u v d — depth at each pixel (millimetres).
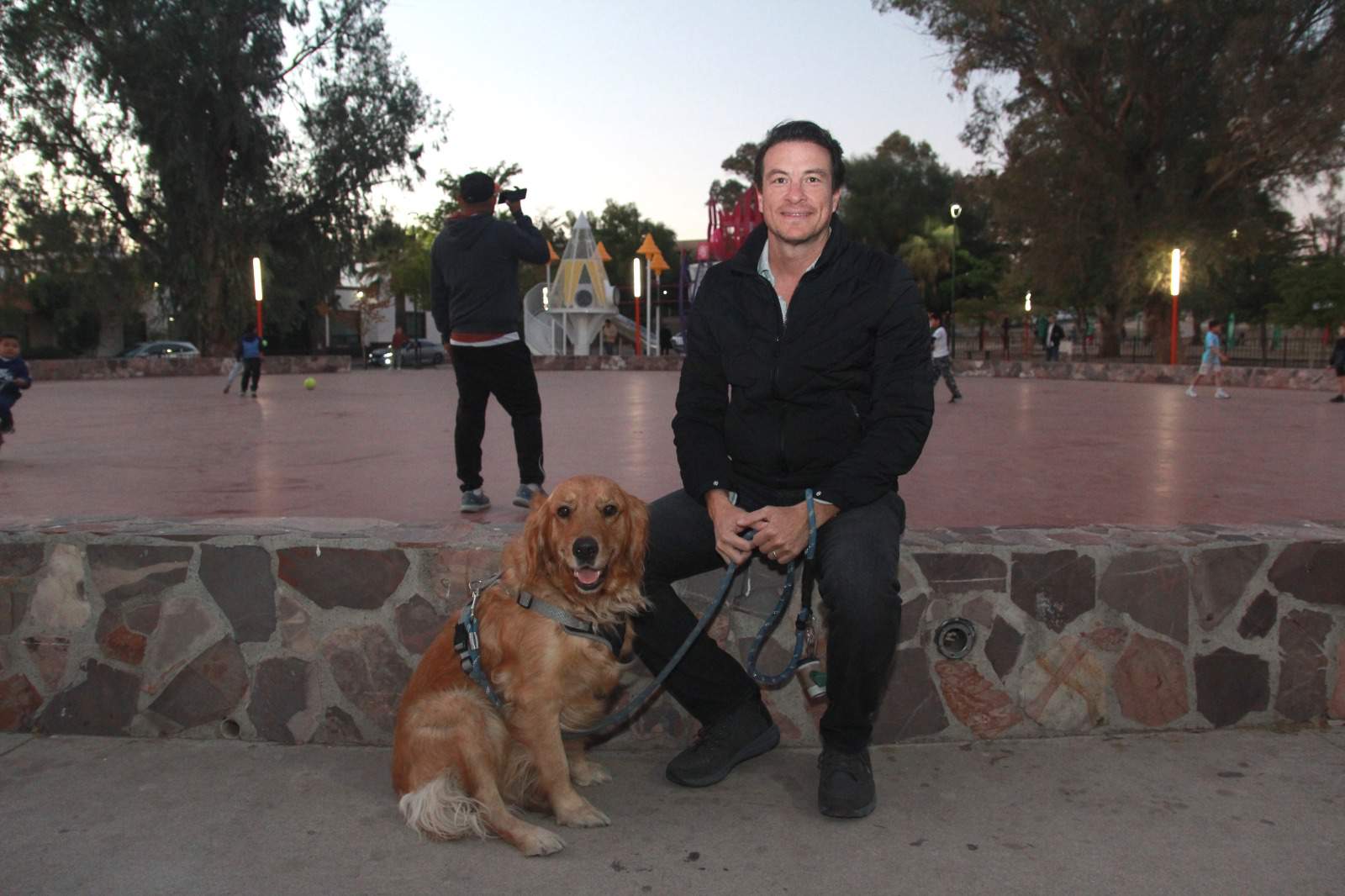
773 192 3250
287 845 2936
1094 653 3691
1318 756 3480
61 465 7367
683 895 2650
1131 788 3262
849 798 3033
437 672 3072
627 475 6570
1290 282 35094
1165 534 3842
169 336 51500
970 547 3639
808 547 3117
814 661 3516
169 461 7613
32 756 3574
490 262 5078
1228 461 7645
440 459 7641
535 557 2986
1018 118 34062
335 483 6332
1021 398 17469
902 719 3664
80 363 26969
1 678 3787
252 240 34750
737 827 3039
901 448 3150
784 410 3299
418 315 60469
